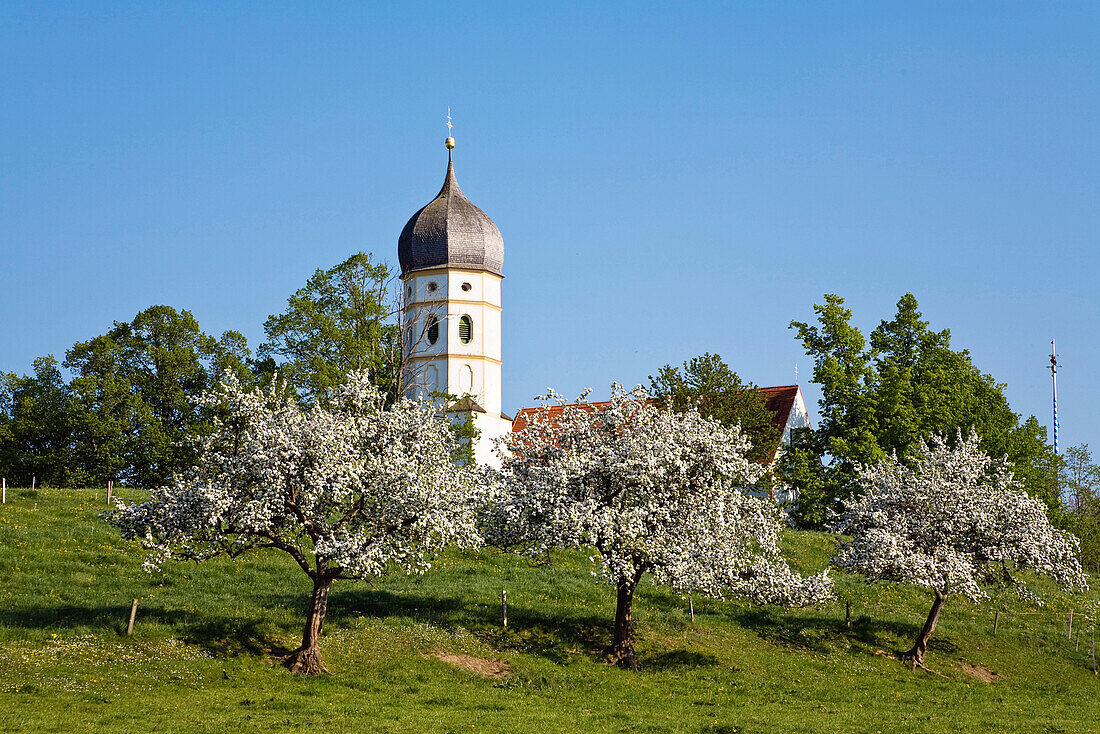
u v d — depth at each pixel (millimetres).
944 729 34250
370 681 35750
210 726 29219
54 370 84312
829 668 43719
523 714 33094
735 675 41281
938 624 52000
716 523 41125
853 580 58531
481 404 87438
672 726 32594
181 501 35375
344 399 39188
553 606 47156
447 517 37125
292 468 35219
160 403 80312
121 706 30531
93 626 37156
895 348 75250
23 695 30484
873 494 49250
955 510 46781
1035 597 47062
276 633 39156
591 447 42531
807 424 92312
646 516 40156
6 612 38656
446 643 40625
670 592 51438
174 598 42812
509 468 43094
